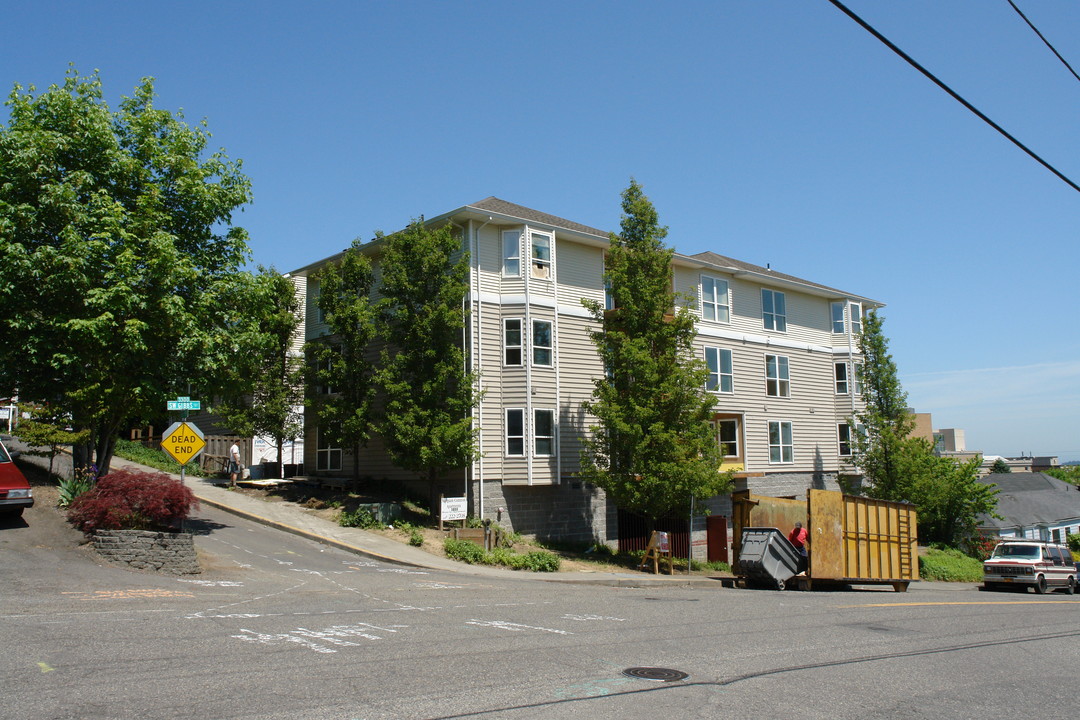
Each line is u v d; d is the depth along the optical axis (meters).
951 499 39.00
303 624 10.44
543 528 26.00
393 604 12.88
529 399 25.52
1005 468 89.06
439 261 23.64
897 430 34.41
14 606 11.03
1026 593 26.22
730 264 35.88
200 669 7.61
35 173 17.56
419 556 20.05
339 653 8.55
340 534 21.59
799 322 37.56
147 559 15.05
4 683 6.93
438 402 23.52
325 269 26.86
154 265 17.78
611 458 24.28
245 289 20.48
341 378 25.25
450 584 16.59
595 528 27.41
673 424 23.78
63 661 7.80
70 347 17.92
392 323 25.02
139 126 19.52
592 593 16.64
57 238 17.84
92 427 19.52
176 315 18.09
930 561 33.56
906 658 9.71
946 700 7.60
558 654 8.90
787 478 35.34
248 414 27.53
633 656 8.97
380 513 23.22
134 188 19.33
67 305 18.02
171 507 16.14
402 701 6.66
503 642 9.56
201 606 11.77
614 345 24.61
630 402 23.44
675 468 22.55
